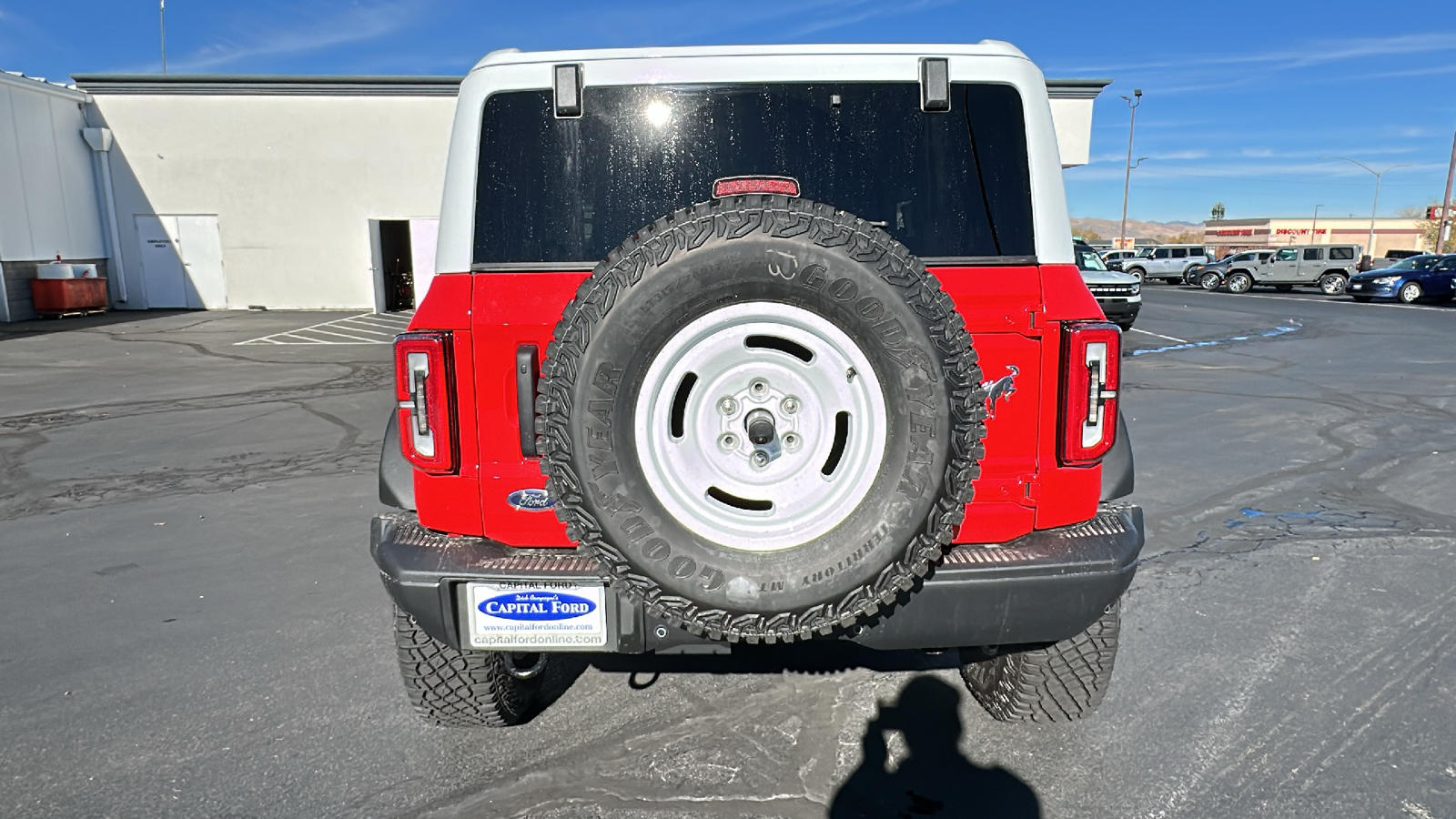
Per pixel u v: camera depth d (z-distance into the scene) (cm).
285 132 2291
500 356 236
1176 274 3962
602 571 210
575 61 246
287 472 685
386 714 321
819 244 199
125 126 2264
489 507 239
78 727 314
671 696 330
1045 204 242
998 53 246
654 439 206
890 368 201
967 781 276
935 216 245
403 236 2459
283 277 2353
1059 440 238
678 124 247
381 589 445
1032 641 237
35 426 868
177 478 669
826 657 361
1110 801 265
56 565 483
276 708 326
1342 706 318
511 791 273
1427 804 261
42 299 2047
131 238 2311
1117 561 232
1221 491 608
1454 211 4956
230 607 423
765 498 208
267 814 263
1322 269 3209
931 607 229
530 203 245
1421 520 541
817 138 247
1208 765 282
